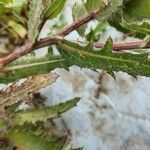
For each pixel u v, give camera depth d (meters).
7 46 0.43
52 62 0.29
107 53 0.25
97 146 0.43
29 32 0.28
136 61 0.24
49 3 0.28
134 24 0.24
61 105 0.36
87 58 0.26
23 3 0.34
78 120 0.43
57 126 0.43
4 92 0.29
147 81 0.45
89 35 0.35
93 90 0.44
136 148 0.43
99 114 0.44
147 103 0.45
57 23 0.43
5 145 0.34
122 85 0.45
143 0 0.26
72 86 0.44
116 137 0.43
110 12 0.26
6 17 0.40
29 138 0.34
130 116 0.44
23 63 0.29
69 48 0.27
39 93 0.44
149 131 0.44
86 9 0.27
